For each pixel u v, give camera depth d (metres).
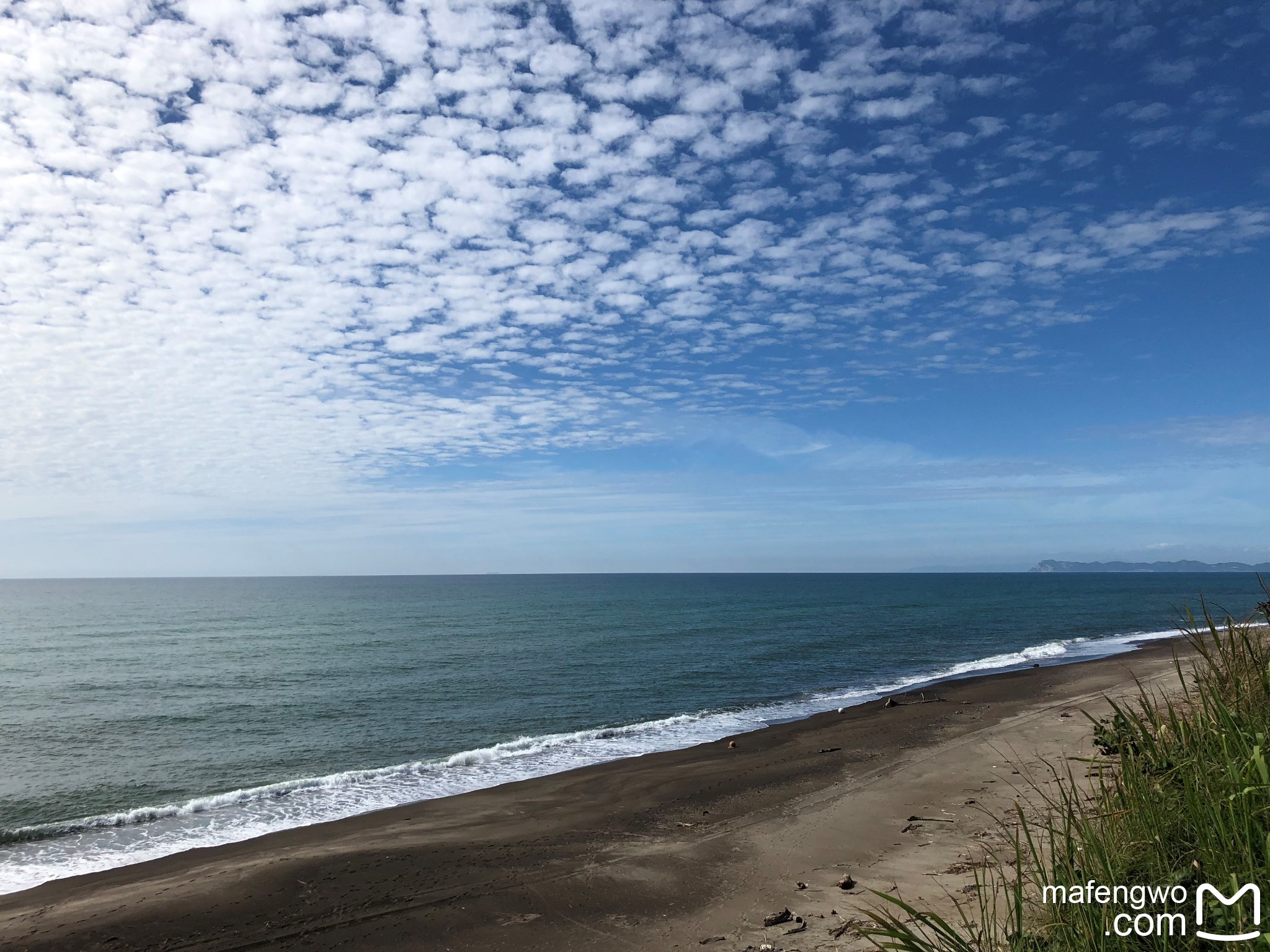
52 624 60.06
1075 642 38.28
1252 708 3.79
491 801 12.61
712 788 12.48
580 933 6.85
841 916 6.32
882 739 15.51
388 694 25.48
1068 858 3.41
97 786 15.46
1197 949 2.80
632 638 43.41
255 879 8.66
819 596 99.25
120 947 7.08
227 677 29.92
